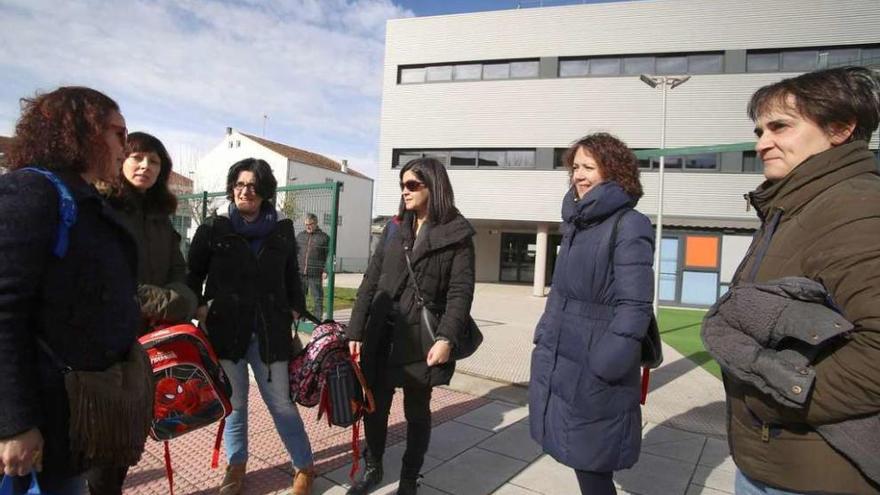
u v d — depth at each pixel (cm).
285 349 277
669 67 1725
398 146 1980
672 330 1070
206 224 284
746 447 140
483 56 1892
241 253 271
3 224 128
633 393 210
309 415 415
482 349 743
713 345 140
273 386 271
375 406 287
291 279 302
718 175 1641
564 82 1802
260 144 3566
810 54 1596
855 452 117
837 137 136
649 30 1725
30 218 132
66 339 143
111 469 185
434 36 1945
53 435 141
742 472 145
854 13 1543
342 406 262
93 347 149
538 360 230
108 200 224
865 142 135
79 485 155
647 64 1745
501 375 578
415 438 280
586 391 207
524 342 823
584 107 1783
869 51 1541
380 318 279
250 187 273
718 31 1661
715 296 1593
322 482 300
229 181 281
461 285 273
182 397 230
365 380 280
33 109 150
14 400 127
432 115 1944
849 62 1549
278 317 277
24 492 142
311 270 776
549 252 2233
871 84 133
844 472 121
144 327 237
